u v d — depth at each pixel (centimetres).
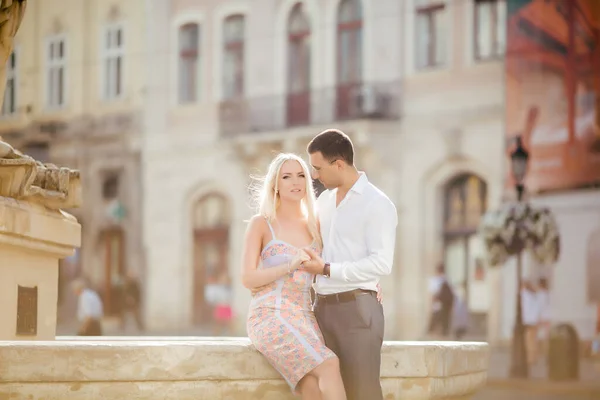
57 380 812
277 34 4606
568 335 3133
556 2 3850
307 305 883
